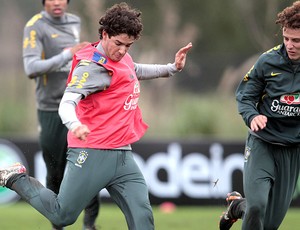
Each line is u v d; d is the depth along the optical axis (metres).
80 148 20.08
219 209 40.28
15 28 81.75
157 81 64.56
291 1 76.31
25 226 32.59
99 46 19.89
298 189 40.22
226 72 62.16
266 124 21.45
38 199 20.50
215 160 41.12
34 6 83.06
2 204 42.34
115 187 20.34
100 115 19.97
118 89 19.88
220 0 82.00
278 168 21.72
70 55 26.45
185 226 32.88
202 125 55.62
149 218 20.16
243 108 21.25
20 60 76.62
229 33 81.88
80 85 19.28
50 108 27.70
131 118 20.38
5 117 59.66
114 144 20.08
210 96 61.72
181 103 59.75
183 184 41.19
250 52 80.19
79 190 20.02
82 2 74.06
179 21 81.38
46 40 27.78
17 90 68.31
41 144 28.17
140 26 19.53
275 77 20.91
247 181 21.52
